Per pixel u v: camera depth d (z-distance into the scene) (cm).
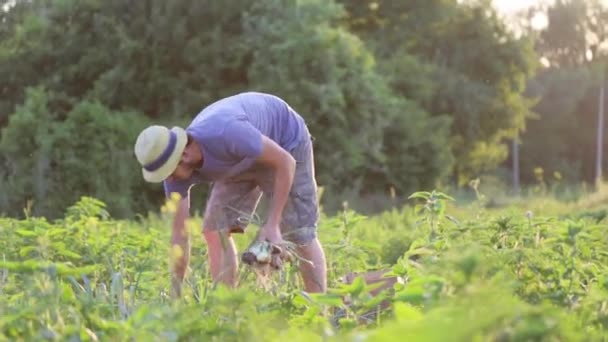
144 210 2942
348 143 3150
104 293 510
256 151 591
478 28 4478
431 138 3625
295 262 628
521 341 272
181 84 3166
